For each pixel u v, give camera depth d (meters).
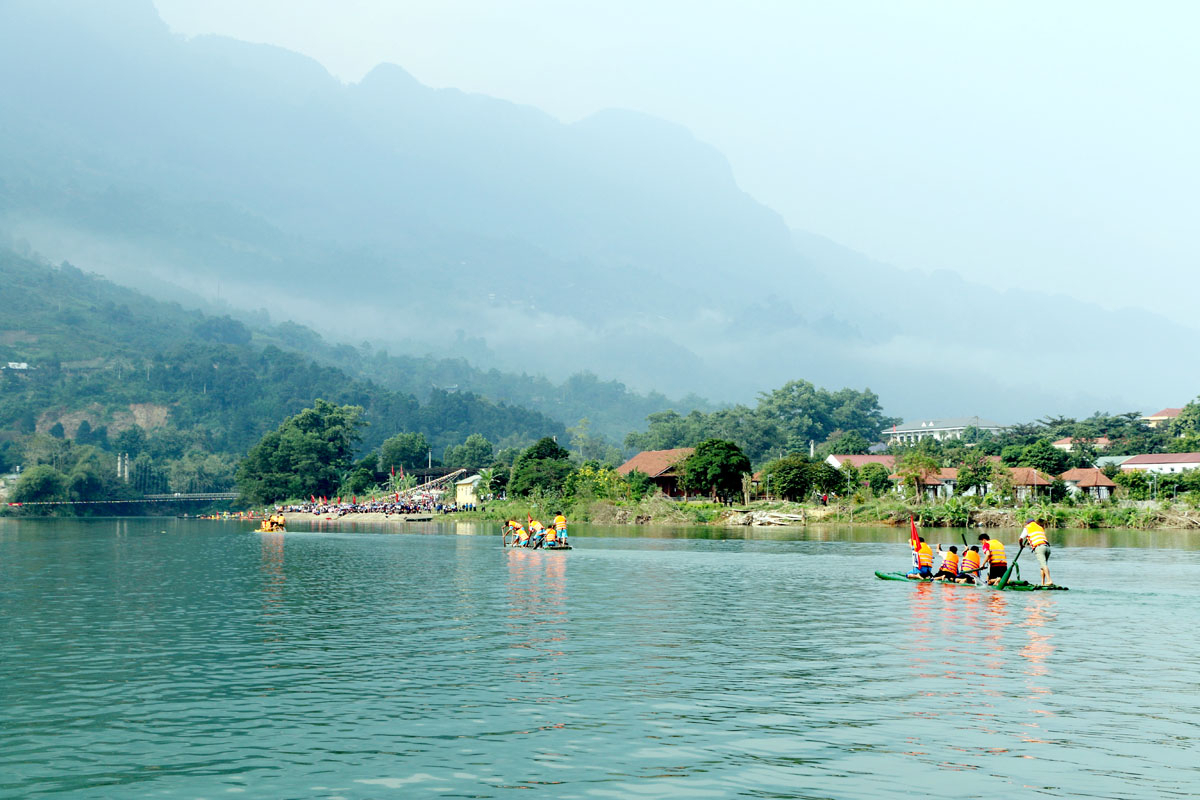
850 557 76.00
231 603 45.97
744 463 164.62
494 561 73.44
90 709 23.77
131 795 17.45
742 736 21.16
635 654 31.25
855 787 17.78
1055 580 54.88
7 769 18.98
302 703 24.31
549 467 189.75
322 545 102.12
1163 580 54.75
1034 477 170.25
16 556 83.94
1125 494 160.25
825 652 31.52
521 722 22.36
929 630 36.34
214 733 21.50
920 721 22.44
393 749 20.25
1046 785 17.84
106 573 64.25
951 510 122.19
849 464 183.62
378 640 34.25
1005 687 26.00
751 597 47.62
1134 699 24.59
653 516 147.00
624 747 20.36
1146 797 17.19
